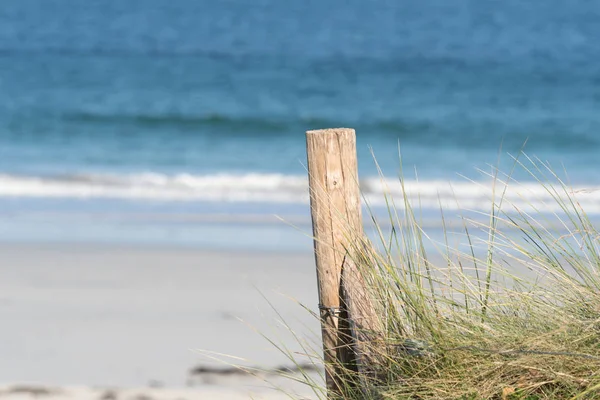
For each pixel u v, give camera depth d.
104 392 22.02
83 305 30.69
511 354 12.62
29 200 50.38
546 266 14.04
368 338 13.67
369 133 84.00
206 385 22.89
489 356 13.02
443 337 13.38
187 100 97.62
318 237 14.42
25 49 134.50
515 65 128.88
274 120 85.56
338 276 14.37
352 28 189.00
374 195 52.38
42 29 169.38
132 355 25.59
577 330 12.96
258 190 55.19
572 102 97.75
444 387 12.91
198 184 56.00
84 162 65.19
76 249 38.94
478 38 170.62
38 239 40.75
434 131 84.06
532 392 12.74
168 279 34.28
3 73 109.56
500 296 14.04
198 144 75.31
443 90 106.50
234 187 55.78
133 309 30.30
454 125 86.31
